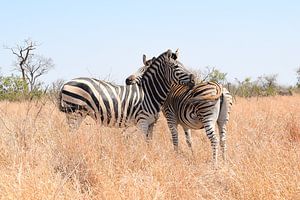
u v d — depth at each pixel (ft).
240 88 118.62
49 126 37.96
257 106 69.31
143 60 48.39
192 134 47.98
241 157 32.07
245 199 25.70
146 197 24.20
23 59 208.95
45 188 23.90
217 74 143.02
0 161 30.81
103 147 33.35
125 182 26.09
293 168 28.14
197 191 27.22
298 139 43.73
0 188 24.06
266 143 34.24
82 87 39.22
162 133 45.52
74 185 25.85
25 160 30.14
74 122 39.22
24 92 103.04
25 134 35.96
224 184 28.96
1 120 39.60
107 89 40.01
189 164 35.86
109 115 39.78
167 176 28.73
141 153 33.01
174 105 40.70
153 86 41.78
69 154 31.45
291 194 24.41
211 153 39.68
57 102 43.34
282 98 96.84
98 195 25.08
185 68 42.01
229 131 45.19
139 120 41.04
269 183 25.89
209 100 37.37
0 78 133.08
